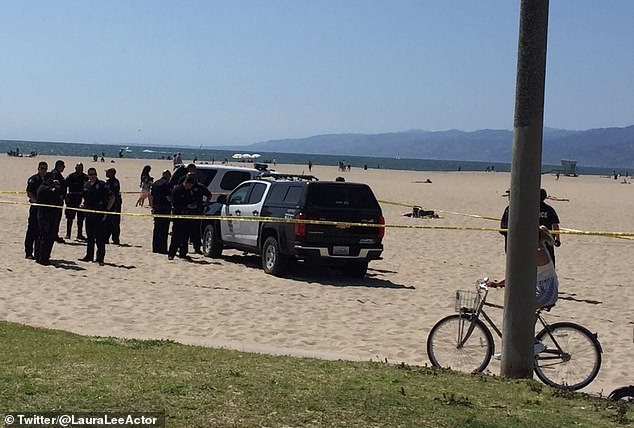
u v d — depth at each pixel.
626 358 9.88
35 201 16.88
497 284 8.32
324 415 5.87
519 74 7.64
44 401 5.86
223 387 6.45
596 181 93.38
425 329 11.27
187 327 10.91
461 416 6.06
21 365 7.04
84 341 8.69
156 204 18.69
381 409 6.09
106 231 16.75
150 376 6.74
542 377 8.06
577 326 8.06
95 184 16.70
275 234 16.05
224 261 17.95
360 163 186.25
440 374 7.68
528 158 7.66
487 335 8.30
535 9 7.52
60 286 13.74
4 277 14.40
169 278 15.15
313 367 7.60
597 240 25.41
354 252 15.66
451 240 23.81
